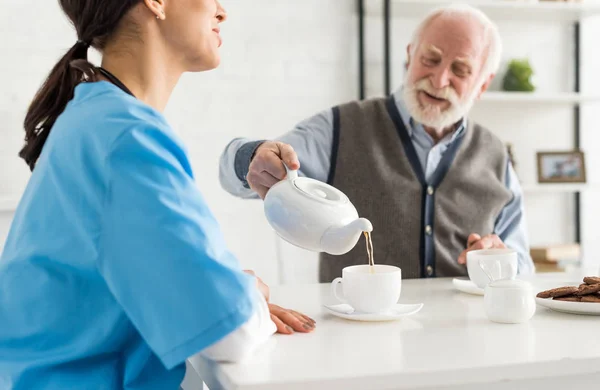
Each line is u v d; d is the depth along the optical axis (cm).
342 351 98
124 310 93
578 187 293
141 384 98
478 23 197
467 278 167
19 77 251
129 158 90
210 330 86
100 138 92
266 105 277
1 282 99
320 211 112
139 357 98
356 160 200
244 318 88
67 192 94
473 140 209
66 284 95
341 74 283
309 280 214
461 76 195
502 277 139
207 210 93
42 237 97
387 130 203
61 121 100
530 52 306
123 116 95
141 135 92
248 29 274
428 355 94
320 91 281
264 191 131
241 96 275
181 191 91
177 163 93
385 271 123
